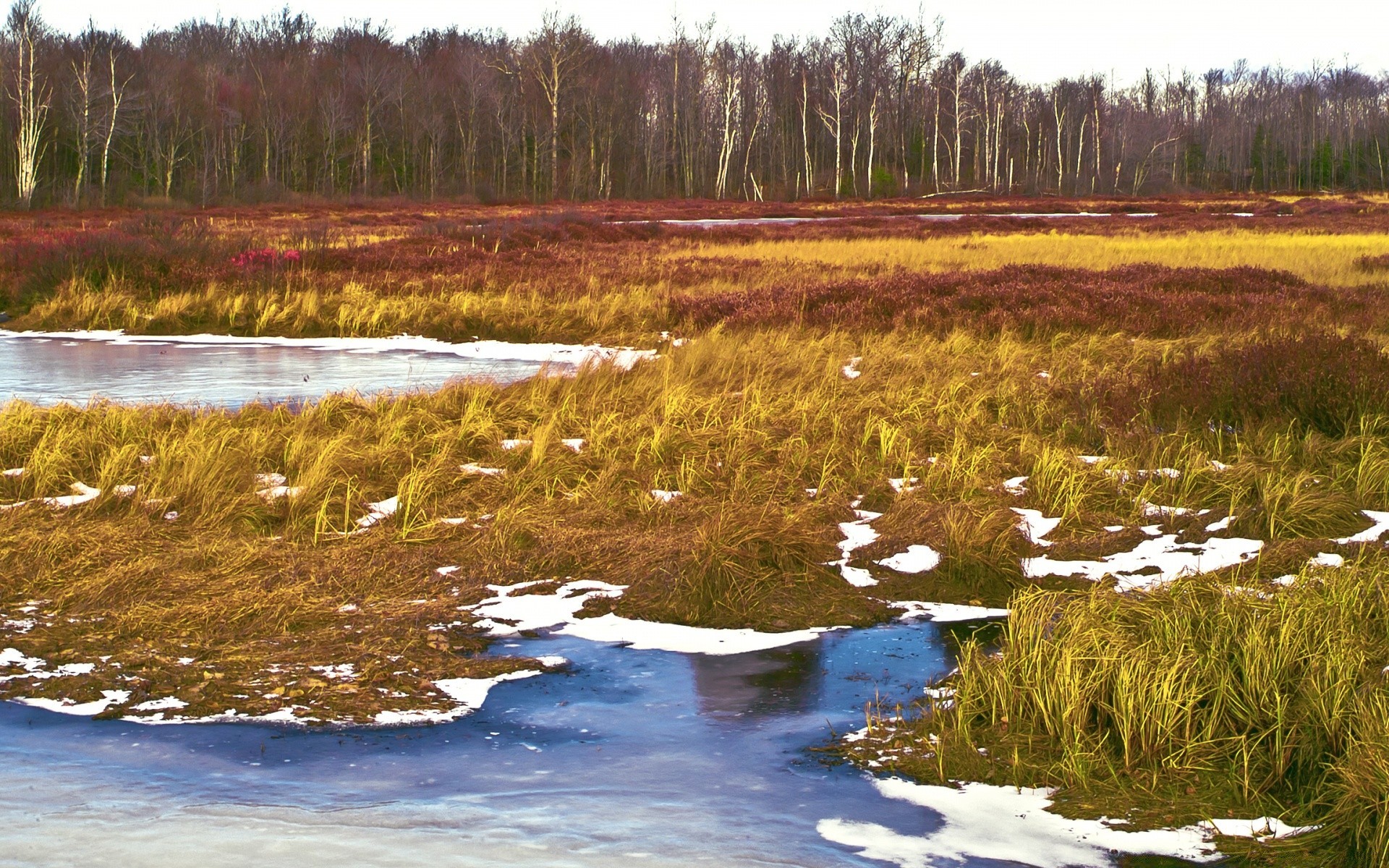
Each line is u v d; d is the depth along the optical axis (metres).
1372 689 4.58
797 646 6.07
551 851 3.80
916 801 4.27
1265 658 4.87
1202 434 9.99
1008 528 7.41
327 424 10.74
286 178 90.25
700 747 4.76
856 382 12.70
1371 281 23.20
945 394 11.62
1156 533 7.82
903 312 17.55
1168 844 3.95
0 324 21.61
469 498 8.48
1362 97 133.38
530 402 11.63
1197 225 47.19
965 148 115.75
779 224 51.97
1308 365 10.68
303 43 110.25
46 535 7.46
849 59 105.75
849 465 9.34
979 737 4.79
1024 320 16.67
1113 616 5.59
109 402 11.61
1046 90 123.25
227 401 13.00
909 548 7.48
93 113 75.12
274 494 8.39
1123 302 17.62
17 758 4.57
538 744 4.79
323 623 6.25
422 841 3.87
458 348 18.78
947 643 6.11
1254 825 4.07
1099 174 107.38
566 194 94.81
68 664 5.60
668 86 101.25
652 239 38.06
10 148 74.69
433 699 5.27
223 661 5.65
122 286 22.59
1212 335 15.58
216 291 22.14
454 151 100.56
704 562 6.82
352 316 20.67
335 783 4.38
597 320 19.89
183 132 83.50
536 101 95.00
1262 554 7.11
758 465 9.22
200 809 4.11
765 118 104.69
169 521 7.98
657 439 9.54
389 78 96.25
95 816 4.04
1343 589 5.82
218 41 110.31
